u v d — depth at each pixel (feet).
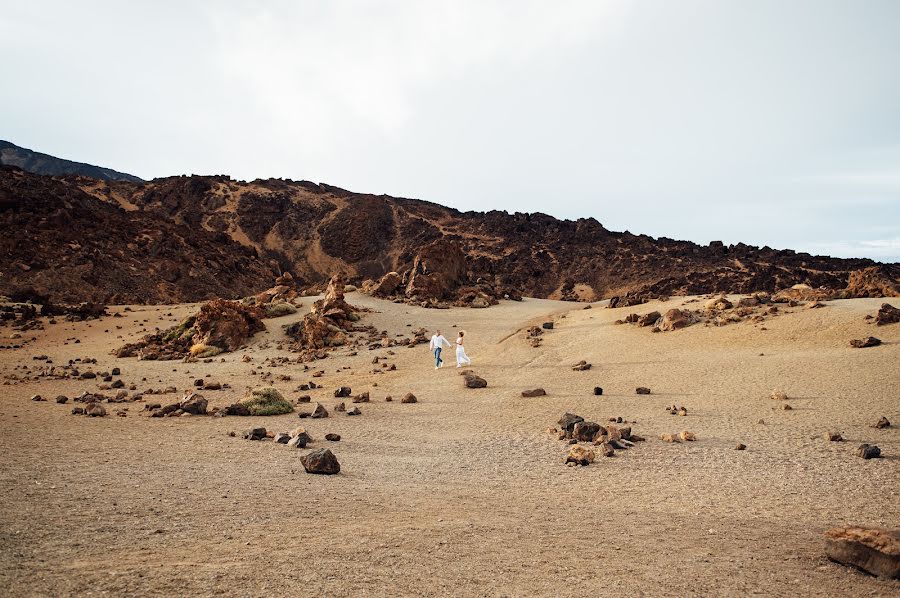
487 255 499.10
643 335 104.73
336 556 19.42
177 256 334.24
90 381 85.46
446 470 36.50
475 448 43.80
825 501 28.37
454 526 23.76
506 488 31.81
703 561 20.21
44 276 255.09
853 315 93.56
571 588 17.49
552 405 61.62
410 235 573.33
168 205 564.30
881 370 64.13
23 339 135.85
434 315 147.95
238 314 128.26
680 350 90.07
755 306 113.19
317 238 563.48
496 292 186.29
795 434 44.16
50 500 25.11
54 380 85.81
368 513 25.57
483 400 66.74
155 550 19.42
